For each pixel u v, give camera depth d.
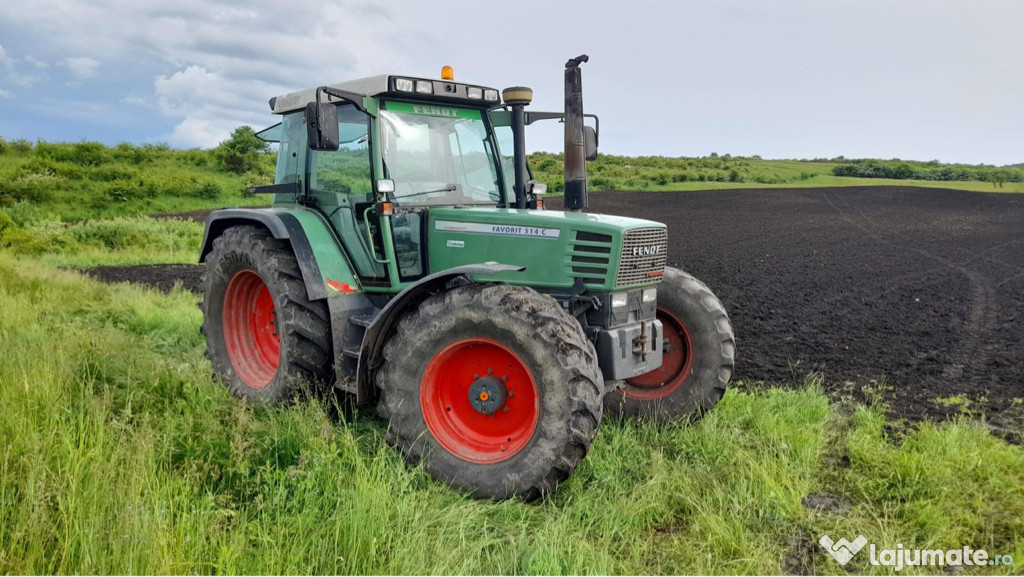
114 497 3.00
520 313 3.56
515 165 5.13
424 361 3.82
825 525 3.27
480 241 4.30
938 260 13.74
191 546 2.74
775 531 3.24
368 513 3.06
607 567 2.89
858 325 8.03
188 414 4.11
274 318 5.29
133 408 4.34
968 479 3.60
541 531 3.14
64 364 4.89
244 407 4.24
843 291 10.34
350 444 3.71
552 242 4.07
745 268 12.98
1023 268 12.48
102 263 14.87
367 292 4.71
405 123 4.57
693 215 24.14
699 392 4.77
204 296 5.35
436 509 3.33
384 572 2.76
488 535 3.17
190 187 32.91
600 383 3.54
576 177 4.51
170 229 20.14
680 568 2.95
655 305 4.45
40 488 2.85
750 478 3.61
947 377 5.80
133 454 3.42
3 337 5.84
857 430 4.38
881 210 25.69
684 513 3.47
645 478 3.78
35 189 29.06
